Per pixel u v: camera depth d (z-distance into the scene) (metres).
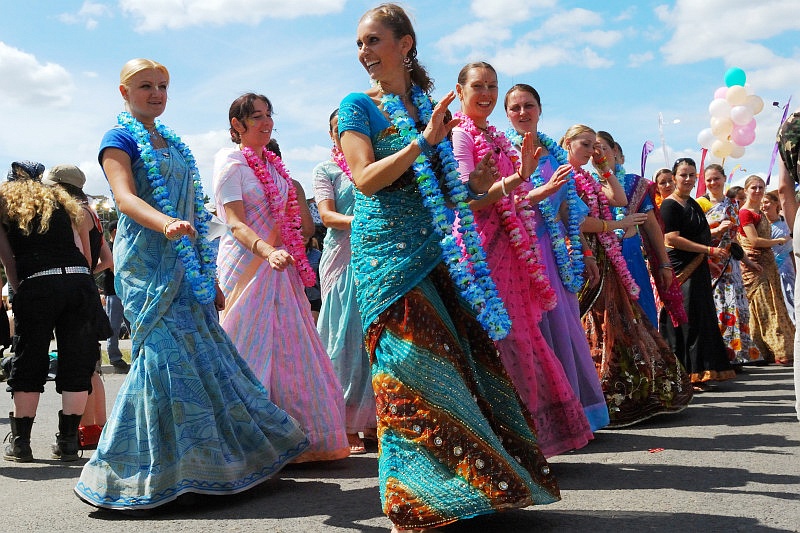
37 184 5.70
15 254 5.59
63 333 5.57
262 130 5.30
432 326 3.37
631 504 3.80
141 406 3.99
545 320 4.95
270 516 3.81
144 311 4.11
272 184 5.20
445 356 3.34
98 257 6.55
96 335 5.64
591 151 6.34
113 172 4.20
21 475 5.05
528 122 5.38
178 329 4.14
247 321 5.01
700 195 10.08
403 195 3.47
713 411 6.50
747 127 10.17
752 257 10.12
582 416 4.62
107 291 11.53
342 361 5.57
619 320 6.12
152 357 4.04
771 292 10.05
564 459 4.89
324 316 5.69
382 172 3.31
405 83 3.72
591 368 5.23
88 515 3.95
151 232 4.21
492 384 3.54
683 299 7.76
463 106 4.79
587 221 6.04
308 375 5.01
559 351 5.01
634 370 6.04
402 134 3.50
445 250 3.43
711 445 5.14
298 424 4.59
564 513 3.68
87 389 5.57
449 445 3.24
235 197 5.10
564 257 5.12
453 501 3.16
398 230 3.45
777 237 10.92
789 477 4.22
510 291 4.49
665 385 6.07
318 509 3.92
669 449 5.07
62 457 5.50
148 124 4.47
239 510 3.94
